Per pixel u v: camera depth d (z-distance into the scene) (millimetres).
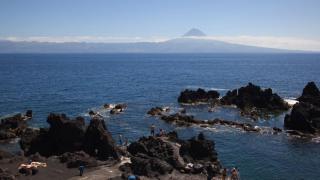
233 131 82062
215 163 56969
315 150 68875
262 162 61312
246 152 66688
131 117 95625
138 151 58125
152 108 102938
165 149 56844
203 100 120062
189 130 82625
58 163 53594
